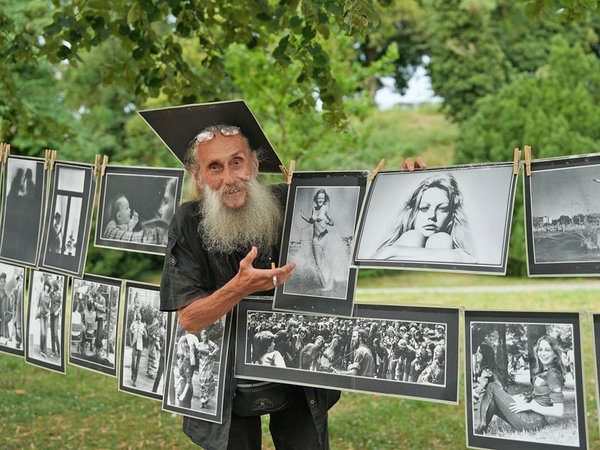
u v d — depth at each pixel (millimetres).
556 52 18625
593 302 11602
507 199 2441
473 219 2482
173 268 2711
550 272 2352
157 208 3115
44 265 3436
